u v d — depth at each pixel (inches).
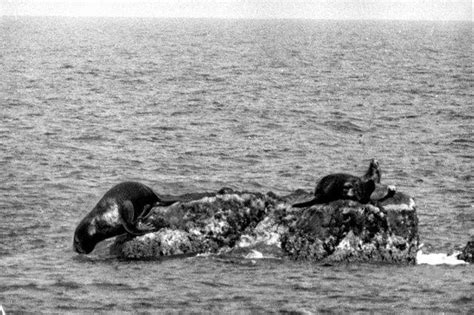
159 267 2864.2
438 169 4837.6
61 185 4106.8
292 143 5615.2
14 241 3169.3
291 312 2427.4
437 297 2578.7
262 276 2768.2
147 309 2439.7
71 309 2433.6
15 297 2519.7
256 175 4569.4
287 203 3115.2
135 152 5093.5
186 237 3029.0
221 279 2728.8
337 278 2753.4
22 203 3727.9
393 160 5108.3
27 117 6363.2
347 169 4825.3
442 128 6505.9
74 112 6776.6
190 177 4466.0
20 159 4702.3
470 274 2827.3
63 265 2878.9
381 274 2810.0
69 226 3405.5
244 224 3075.8
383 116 7121.1
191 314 2404.0
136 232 3019.2
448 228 3489.2
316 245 2974.9
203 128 6136.8
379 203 3002.0
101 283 2672.2
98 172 4483.3
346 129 6333.7
